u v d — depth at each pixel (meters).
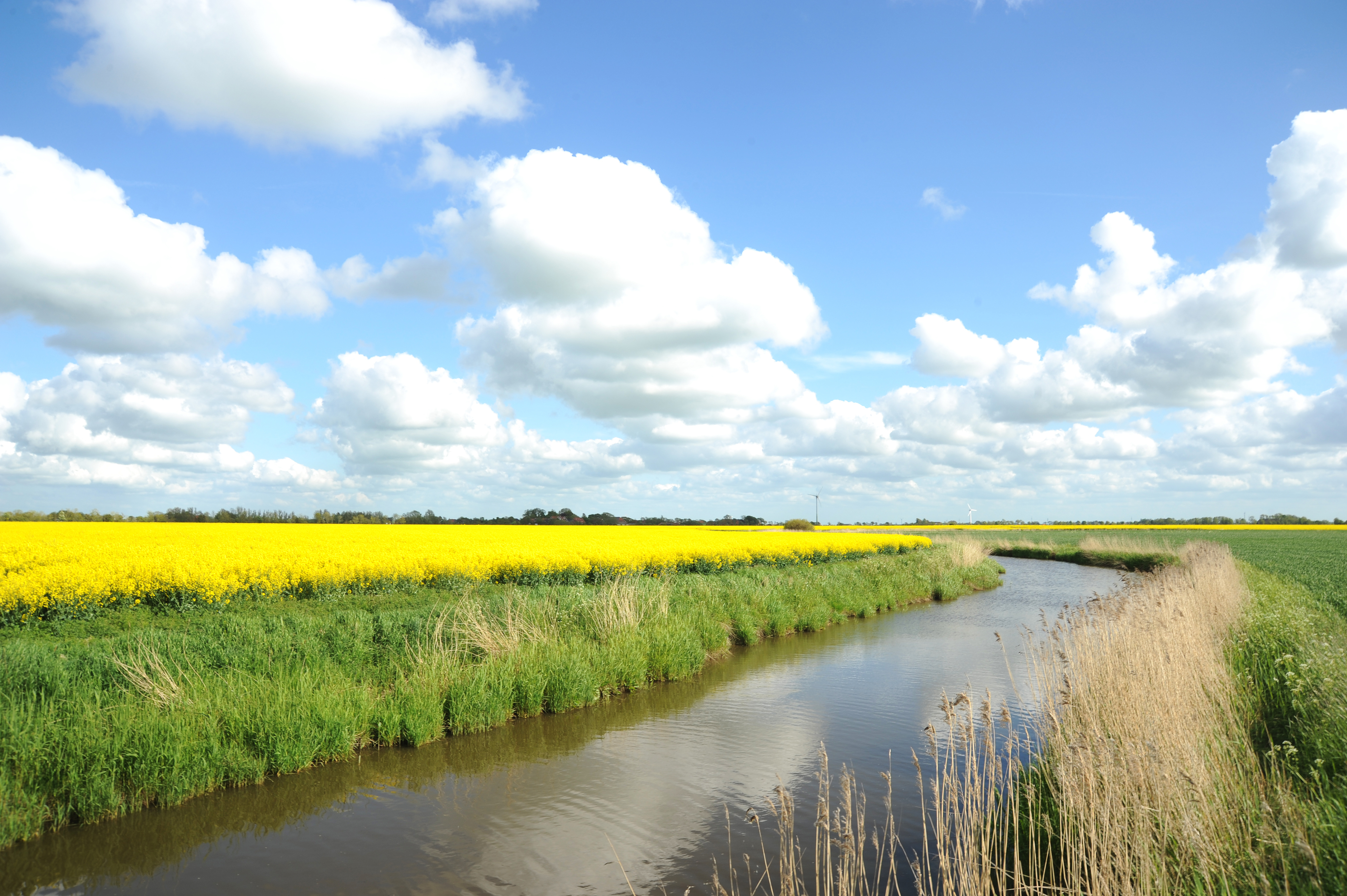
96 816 6.26
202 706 7.59
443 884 5.33
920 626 17.61
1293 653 8.63
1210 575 15.39
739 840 6.01
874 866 5.43
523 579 19.91
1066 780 4.83
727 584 19.20
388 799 6.94
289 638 10.59
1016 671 12.34
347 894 5.17
